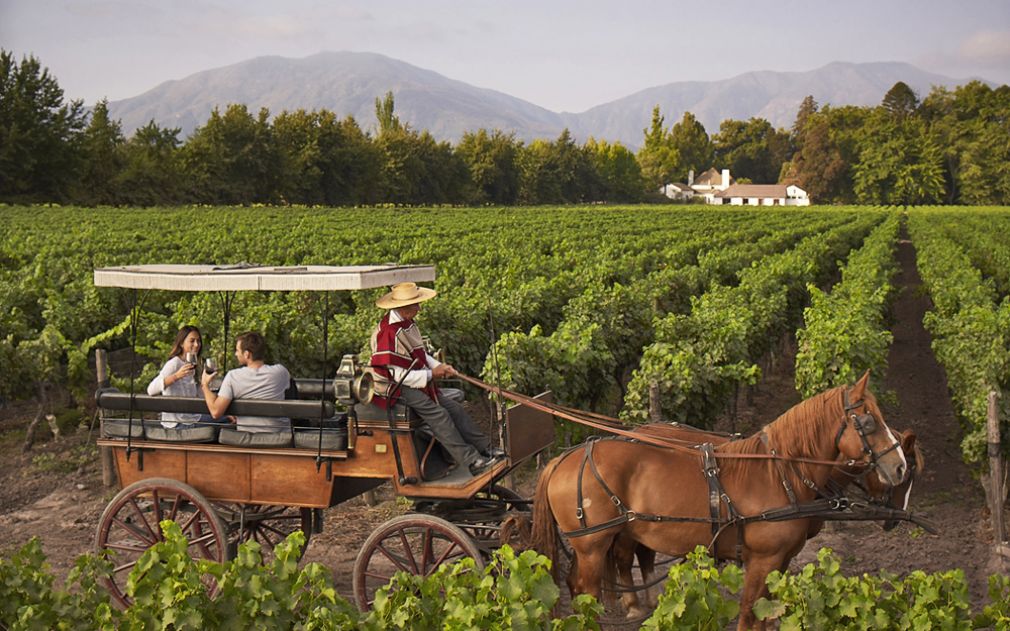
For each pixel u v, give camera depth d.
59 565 8.52
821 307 15.23
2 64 80.31
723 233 49.31
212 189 95.12
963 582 4.34
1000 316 12.91
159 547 4.78
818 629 4.28
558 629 4.37
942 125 154.88
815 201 171.12
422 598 4.56
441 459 7.28
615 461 6.05
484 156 131.12
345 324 14.47
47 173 81.88
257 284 6.89
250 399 7.25
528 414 6.95
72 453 12.62
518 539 6.67
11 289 17.44
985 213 111.25
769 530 5.87
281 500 7.19
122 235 41.09
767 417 15.55
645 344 16.00
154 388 7.79
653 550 6.37
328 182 107.88
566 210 106.62
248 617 4.58
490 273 24.83
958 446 13.41
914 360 21.64
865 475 5.96
